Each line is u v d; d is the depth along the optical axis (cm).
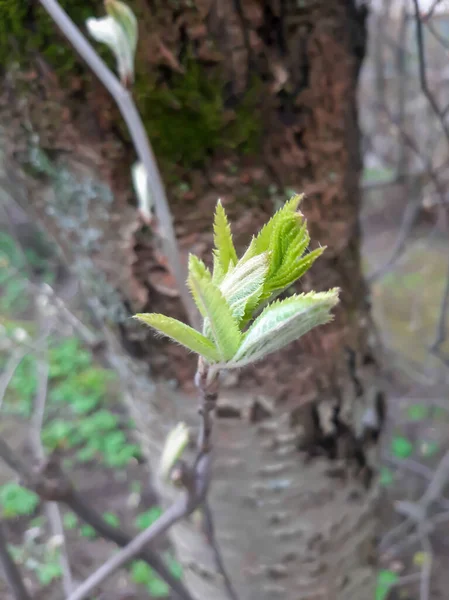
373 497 29
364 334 26
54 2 15
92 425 77
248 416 23
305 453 24
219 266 9
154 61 18
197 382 11
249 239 20
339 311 23
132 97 18
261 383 22
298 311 8
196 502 15
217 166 20
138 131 16
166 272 21
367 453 27
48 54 17
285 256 9
